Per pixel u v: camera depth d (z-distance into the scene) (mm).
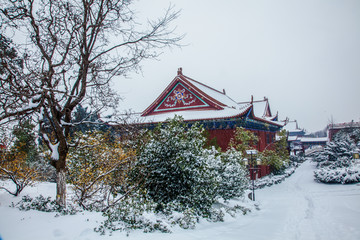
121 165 10703
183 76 31094
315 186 27453
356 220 11625
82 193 9656
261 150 34969
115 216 8039
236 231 9312
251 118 28641
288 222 11859
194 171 11336
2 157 10602
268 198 21547
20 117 7465
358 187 23797
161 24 8398
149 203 9336
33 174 12133
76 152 10812
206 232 8609
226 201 16984
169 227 8203
